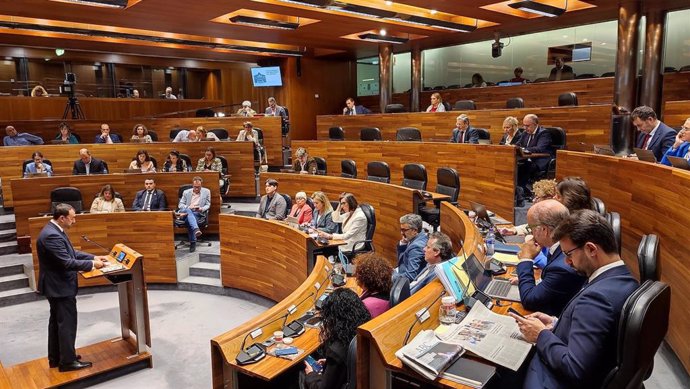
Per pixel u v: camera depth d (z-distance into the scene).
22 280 7.10
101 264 4.71
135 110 13.12
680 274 3.29
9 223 8.25
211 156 9.15
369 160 8.80
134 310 4.92
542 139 6.78
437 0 8.32
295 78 15.01
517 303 2.75
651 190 3.88
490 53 13.16
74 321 4.70
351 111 11.48
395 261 6.63
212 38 12.76
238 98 16.92
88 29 10.55
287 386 3.32
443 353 2.13
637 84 9.20
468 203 7.25
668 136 4.78
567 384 1.81
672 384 3.09
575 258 1.91
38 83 13.88
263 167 9.86
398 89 15.74
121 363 4.78
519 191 6.54
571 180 3.29
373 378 2.24
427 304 2.52
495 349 2.17
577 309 1.81
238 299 6.86
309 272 5.58
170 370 4.87
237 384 3.21
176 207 8.51
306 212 6.99
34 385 4.44
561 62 10.78
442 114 9.10
